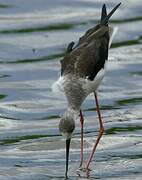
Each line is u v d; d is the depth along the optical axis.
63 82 15.48
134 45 22.31
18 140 16.02
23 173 14.12
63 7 25.33
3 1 25.69
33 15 24.61
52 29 23.47
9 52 21.73
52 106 18.12
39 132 16.47
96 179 13.82
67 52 15.99
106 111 17.78
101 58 15.62
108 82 19.70
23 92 18.94
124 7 25.20
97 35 15.87
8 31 23.33
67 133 14.34
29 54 21.62
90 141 16.02
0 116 17.44
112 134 16.30
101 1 25.67
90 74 15.39
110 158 14.96
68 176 14.02
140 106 18.02
